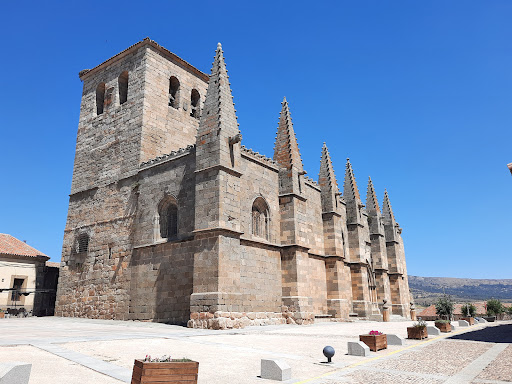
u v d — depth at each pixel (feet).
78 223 128.67
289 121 119.24
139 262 103.91
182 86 136.98
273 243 104.63
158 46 130.11
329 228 131.95
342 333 76.07
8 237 163.32
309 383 34.63
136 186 112.06
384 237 183.11
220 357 45.91
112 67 138.82
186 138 133.18
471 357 49.24
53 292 160.15
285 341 62.34
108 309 108.17
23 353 41.88
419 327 71.10
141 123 119.96
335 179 141.59
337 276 126.41
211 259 85.56
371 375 38.17
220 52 101.30
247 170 101.45
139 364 28.27
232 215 90.74
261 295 96.48
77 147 140.15
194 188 96.43
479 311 298.35
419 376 37.73
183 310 89.97
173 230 101.45
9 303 146.61
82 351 45.44
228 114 97.14
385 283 171.42
